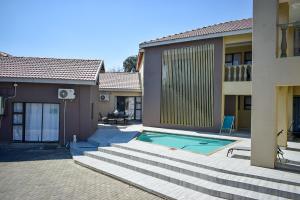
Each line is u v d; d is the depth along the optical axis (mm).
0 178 10570
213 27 20078
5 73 17031
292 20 13469
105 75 31828
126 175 10695
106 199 8703
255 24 10102
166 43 19656
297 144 13742
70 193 9164
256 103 10008
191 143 14797
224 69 17500
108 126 22422
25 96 16969
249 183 8391
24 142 17172
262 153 9844
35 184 9977
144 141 15570
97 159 13211
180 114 19422
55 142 17328
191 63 18859
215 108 17672
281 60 9648
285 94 12586
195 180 9367
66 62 19484
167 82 20047
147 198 8828
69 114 17281
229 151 11617
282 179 8422
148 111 21000
